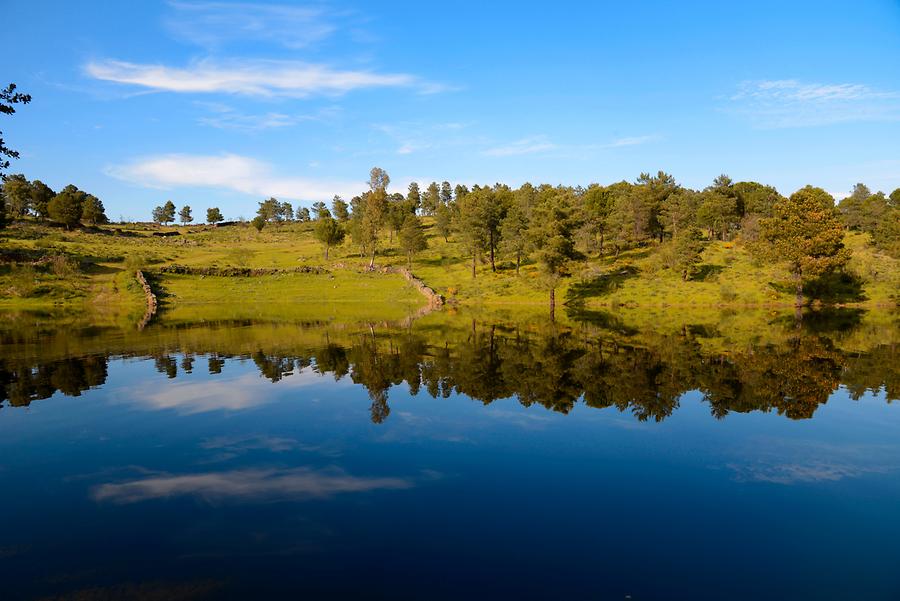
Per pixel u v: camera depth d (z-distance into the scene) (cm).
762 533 1121
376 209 10256
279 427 1861
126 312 6638
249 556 1044
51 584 959
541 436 1738
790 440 1689
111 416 2014
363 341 3956
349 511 1226
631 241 9688
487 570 985
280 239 15400
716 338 3950
